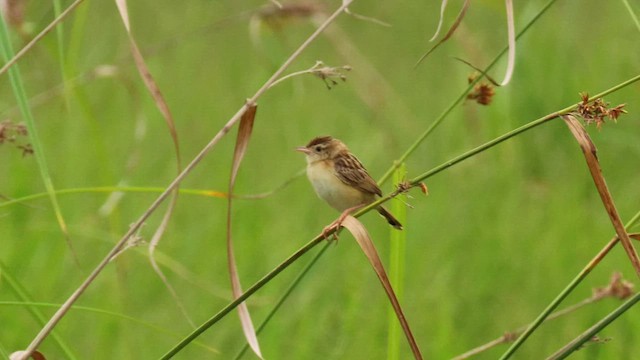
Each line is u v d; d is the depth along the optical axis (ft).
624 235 19.08
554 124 49.85
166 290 39.06
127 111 52.90
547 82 50.06
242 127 21.30
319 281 39.37
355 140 51.49
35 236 39.58
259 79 57.11
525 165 49.42
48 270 38.37
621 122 49.49
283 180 47.55
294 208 45.09
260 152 51.49
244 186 46.47
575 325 37.65
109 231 41.24
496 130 48.75
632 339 36.17
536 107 49.78
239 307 21.09
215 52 62.39
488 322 38.01
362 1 67.77
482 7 61.26
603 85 53.26
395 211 23.77
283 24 34.53
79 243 40.45
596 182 19.07
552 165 49.37
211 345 36.32
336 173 29.30
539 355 36.50
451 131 52.24
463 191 47.32
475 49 44.09
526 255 41.63
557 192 47.32
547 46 50.57
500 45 59.26
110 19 62.13
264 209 45.16
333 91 58.54
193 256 41.09
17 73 20.74
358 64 50.98
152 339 36.86
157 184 46.57
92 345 36.35
